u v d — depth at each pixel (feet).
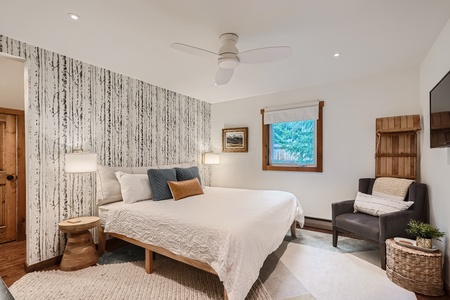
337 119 11.78
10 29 6.69
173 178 10.36
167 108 12.99
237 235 5.70
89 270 7.55
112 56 8.59
